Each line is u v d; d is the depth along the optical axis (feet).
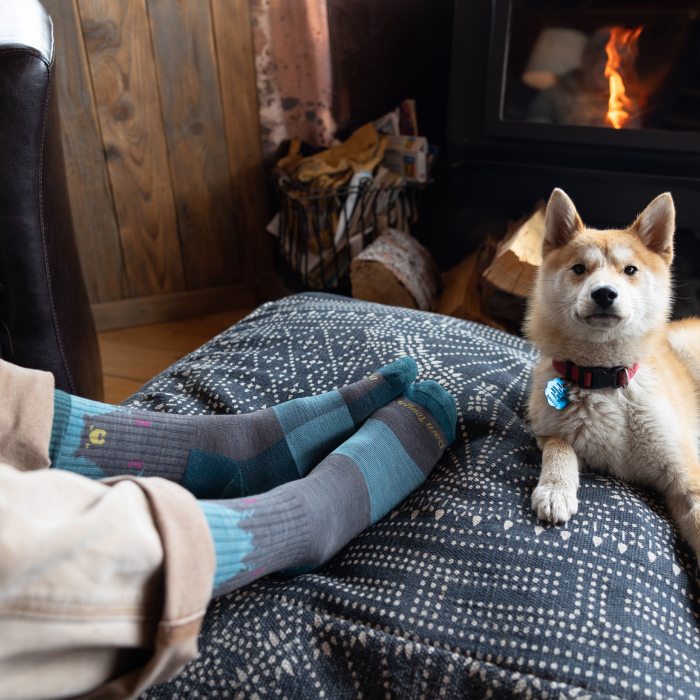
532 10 5.33
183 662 1.84
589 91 5.57
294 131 6.71
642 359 3.25
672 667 2.29
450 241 6.71
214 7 5.94
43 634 1.57
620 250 3.21
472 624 2.42
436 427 3.36
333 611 2.54
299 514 2.46
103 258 6.51
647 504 3.02
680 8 5.09
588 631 2.36
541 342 3.44
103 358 6.23
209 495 2.91
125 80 5.92
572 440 3.25
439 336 4.09
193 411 3.64
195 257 6.81
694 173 5.23
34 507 1.63
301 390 3.75
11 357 3.86
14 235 3.56
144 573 1.73
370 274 5.65
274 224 6.64
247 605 2.56
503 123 5.58
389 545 2.81
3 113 3.35
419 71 6.73
